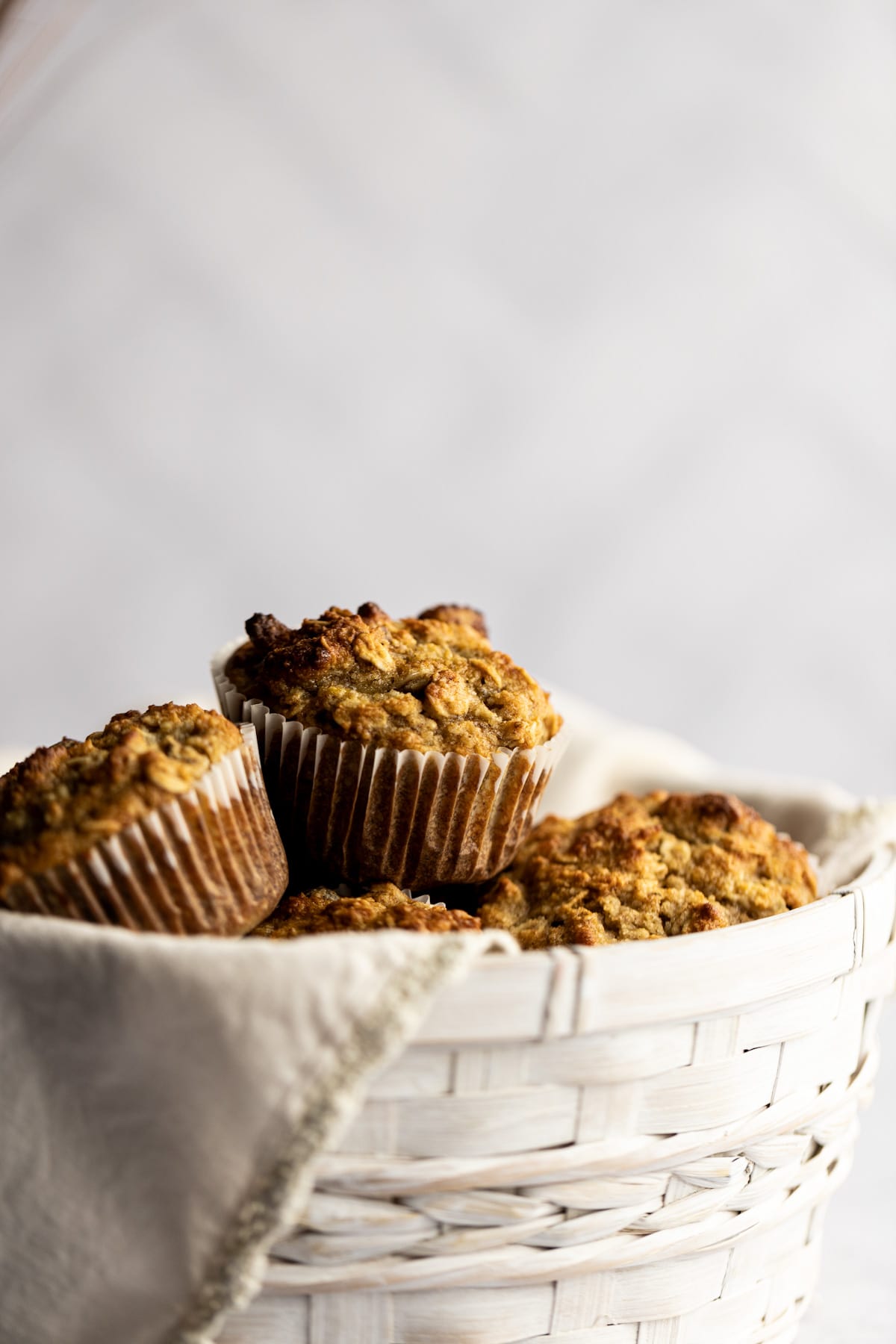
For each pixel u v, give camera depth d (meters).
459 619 0.52
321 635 0.49
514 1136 0.43
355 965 0.41
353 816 0.48
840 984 0.46
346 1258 0.42
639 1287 0.45
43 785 0.45
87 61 0.67
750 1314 0.47
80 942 0.41
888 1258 0.54
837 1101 0.47
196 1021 0.41
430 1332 0.43
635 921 0.49
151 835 0.44
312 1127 0.40
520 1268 0.43
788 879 0.50
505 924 0.49
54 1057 0.41
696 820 0.51
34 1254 0.42
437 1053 0.42
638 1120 0.44
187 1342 0.41
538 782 0.50
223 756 0.46
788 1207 0.46
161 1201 0.41
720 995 0.43
